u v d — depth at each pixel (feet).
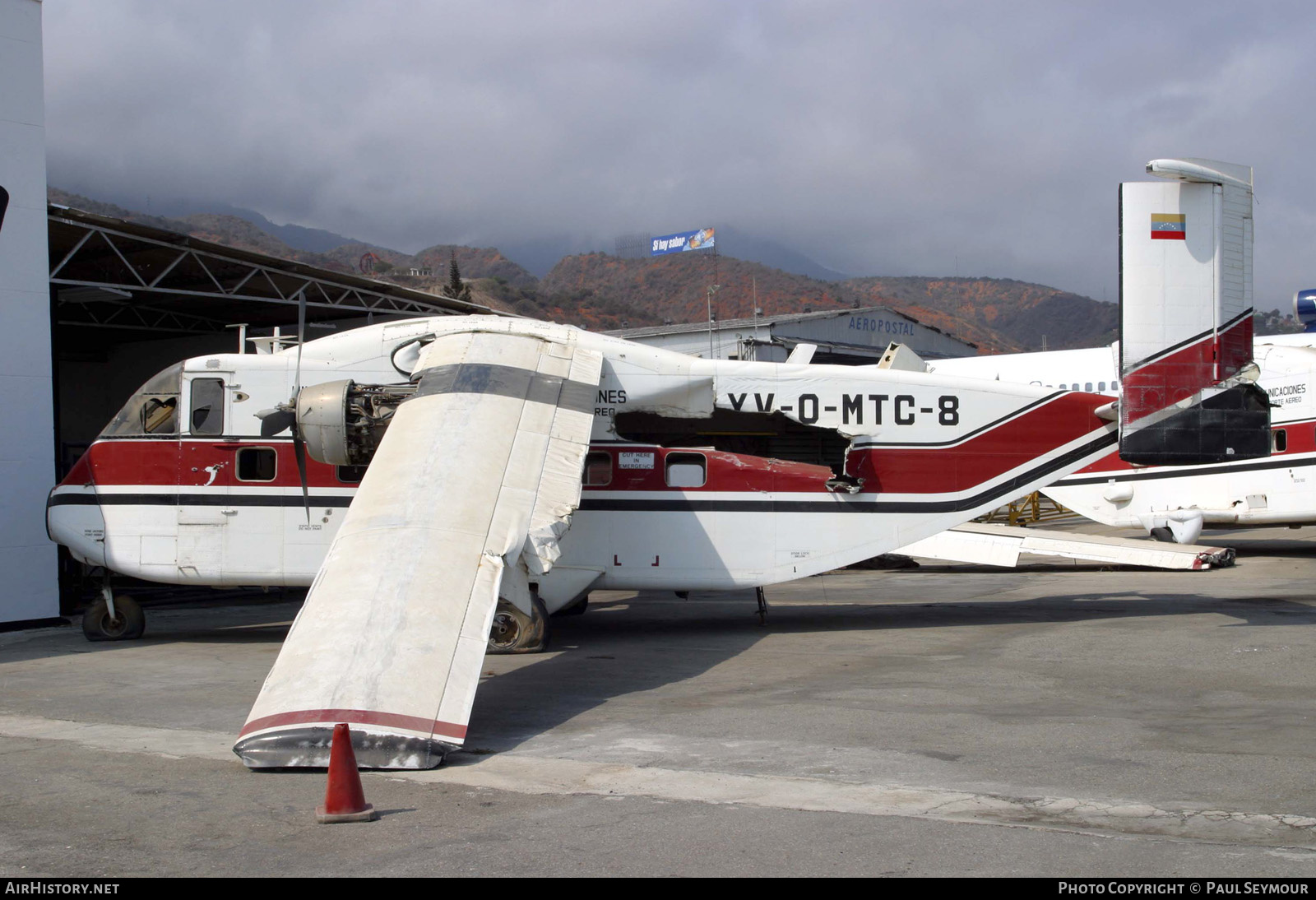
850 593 55.01
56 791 19.74
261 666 35.06
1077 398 41.34
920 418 41.06
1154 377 37.24
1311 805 17.49
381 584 24.85
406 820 17.57
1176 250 37.24
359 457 37.01
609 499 40.19
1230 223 37.29
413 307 71.92
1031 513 87.30
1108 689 27.96
